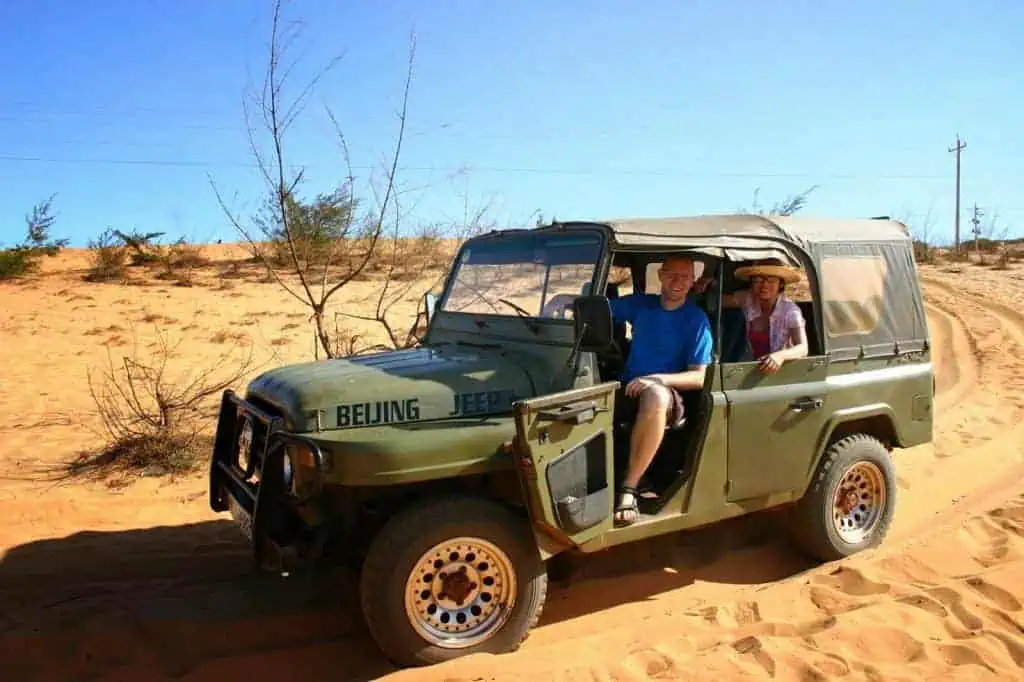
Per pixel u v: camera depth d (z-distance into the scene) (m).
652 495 4.76
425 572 3.86
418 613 3.85
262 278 23.02
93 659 4.05
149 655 4.07
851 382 5.17
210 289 21.31
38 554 5.44
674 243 4.47
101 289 21.06
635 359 4.80
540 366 4.38
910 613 4.30
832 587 4.77
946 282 23.11
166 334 15.11
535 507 3.94
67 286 21.67
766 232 4.95
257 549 3.95
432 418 4.02
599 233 4.39
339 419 3.87
